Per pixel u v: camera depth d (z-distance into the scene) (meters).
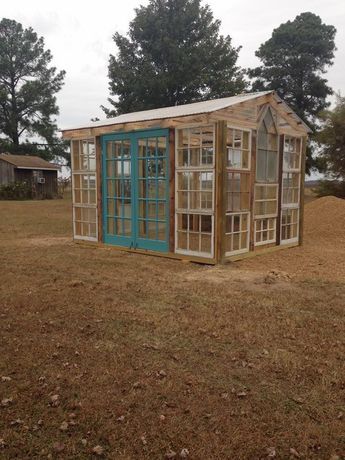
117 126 8.40
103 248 9.21
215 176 7.08
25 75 40.06
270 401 2.91
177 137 7.54
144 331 4.15
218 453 2.41
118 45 27.67
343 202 14.27
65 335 4.05
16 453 2.43
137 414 2.76
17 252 8.67
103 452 2.43
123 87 26.58
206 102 9.23
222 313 4.64
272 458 2.37
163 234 8.11
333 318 4.49
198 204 7.52
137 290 5.61
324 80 30.58
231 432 2.58
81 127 9.23
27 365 3.43
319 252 8.80
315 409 2.81
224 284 5.91
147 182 8.25
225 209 7.20
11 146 38.91
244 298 5.20
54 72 40.62
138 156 8.33
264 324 4.31
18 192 30.09
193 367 3.40
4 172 31.27
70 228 13.07
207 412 2.78
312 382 3.16
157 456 2.40
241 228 7.88
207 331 4.14
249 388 3.07
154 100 26.22
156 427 2.63
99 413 2.77
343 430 2.60
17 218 16.20
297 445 2.47
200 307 4.86
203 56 26.20
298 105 31.23
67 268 7.04
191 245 7.69
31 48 39.03
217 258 7.29
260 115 7.94
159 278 6.32
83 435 2.58
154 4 26.91
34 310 4.78
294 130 9.05
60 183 37.47
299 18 32.19
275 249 8.84
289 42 31.08
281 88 31.45
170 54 26.00
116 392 3.02
